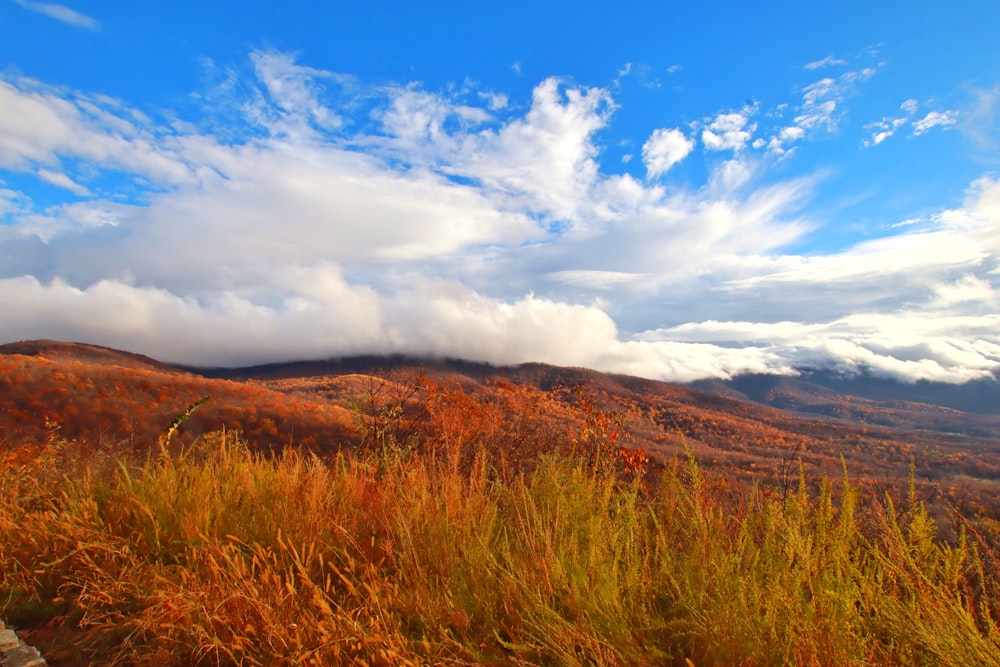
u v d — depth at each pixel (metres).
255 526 3.97
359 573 3.55
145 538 3.97
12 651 2.70
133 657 2.70
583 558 3.26
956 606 2.33
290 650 2.61
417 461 5.02
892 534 2.69
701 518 3.25
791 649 2.43
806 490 3.17
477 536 3.50
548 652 2.62
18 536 3.81
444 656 2.62
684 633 2.64
